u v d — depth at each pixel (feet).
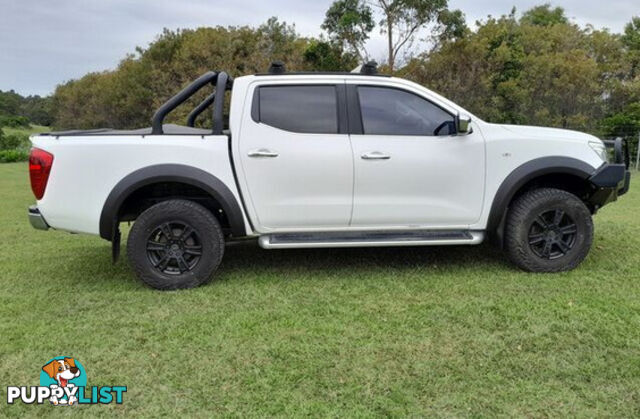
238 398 7.57
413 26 50.16
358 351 8.93
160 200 12.78
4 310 11.06
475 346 9.04
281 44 65.92
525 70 55.62
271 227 12.46
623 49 69.82
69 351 9.09
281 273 13.57
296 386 7.87
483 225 12.95
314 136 12.25
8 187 36.17
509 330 9.66
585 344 9.04
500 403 7.34
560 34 66.23
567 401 7.37
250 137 12.09
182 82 66.80
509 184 12.66
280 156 12.10
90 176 11.75
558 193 12.84
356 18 49.08
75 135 11.93
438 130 12.69
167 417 7.16
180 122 59.88
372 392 7.66
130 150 11.77
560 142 12.84
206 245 12.26
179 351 9.05
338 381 7.98
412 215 12.69
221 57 66.18
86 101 102.68
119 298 11.78
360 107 12.52
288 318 10.44
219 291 12.17
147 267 12.14
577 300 11.09
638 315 10.19
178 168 11.80
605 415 7.05
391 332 9.67
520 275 12.98
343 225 12.66
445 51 54.70
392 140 12.41
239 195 12.17
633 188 31.81
